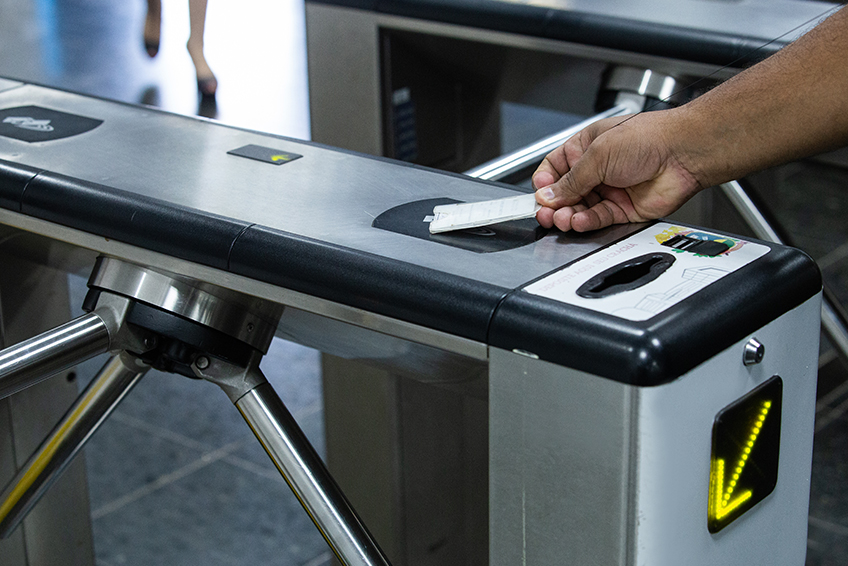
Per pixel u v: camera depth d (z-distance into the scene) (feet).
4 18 4.73
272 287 2.44
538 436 2.14
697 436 2.09
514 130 10.23
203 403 7.04
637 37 4.51
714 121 2.39
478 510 4.43
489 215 2.52
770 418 2.30
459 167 5.87
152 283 2.72
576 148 2.77
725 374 2.12
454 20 4.99
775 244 2.40
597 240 2.45
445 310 2.18
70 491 4.07
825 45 2.27
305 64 5.41
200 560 5.49
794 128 2.32
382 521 5.14
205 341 2.73
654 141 2.45
